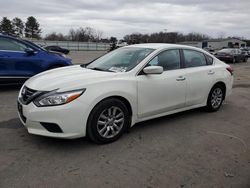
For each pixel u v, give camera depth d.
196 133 4.74
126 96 4.23
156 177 3.27
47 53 8.20
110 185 3.07
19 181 3.08
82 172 3.31
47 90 3.78
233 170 3.50
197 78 5.43
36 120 3.74
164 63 4.94
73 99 3.73
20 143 4.06
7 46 7.45
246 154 3.99
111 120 4.14
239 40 98.56
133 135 4.52
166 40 85.56
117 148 4.00
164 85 4.76
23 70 7.68
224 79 6.11
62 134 3.75
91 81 3.97
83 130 3.85
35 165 3.44
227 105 6.90
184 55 5.36
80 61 22.50
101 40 99.25
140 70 4.50
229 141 4.45
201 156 3.86
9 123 4.91
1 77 7.36
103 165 3.50
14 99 6.78
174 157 3.79
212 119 5.59
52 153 3.78
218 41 95.06
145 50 4.96
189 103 5.38
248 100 7.62
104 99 4.01
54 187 2.99
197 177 3.30
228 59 25.16
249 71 17.20
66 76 4.22
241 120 5.62
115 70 4.59
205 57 5.90
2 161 3.52
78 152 3.83
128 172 3.35
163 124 5.13
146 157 3.76
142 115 4.56
